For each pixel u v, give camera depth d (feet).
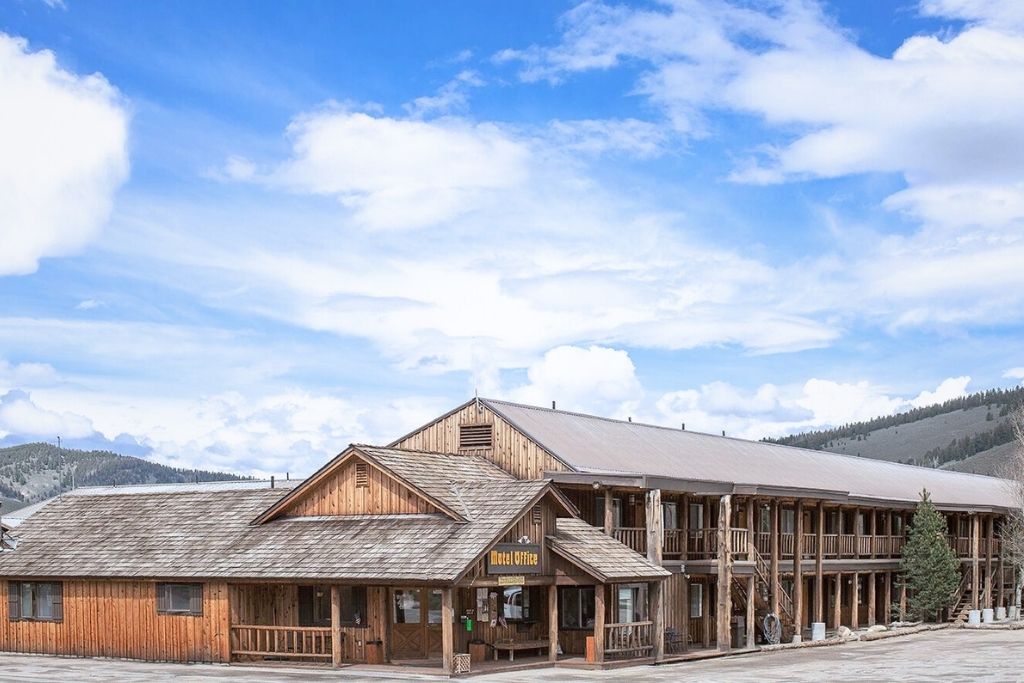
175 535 117.80
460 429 133.59
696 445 163.84
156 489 245.24
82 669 102.22
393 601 108.06
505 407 134.82
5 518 267.59
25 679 92.73
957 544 193.47
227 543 112.57
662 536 120.16
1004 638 150.00
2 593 121.39
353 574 98.84
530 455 127.03
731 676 95.86
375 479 109.70
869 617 170.71
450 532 100.73
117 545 118.93
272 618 111.65
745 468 159.33
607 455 132.87
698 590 133.08
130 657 112.68
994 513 194.70
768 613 136.77
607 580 102.78
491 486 107.04
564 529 111.75
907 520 194.39
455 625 106.22
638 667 105.29
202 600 109.40
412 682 90.48
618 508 129.29
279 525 113.60
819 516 150.10
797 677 94.79
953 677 94.73
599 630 103.40
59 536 124.36
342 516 111.24
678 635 120.88
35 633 118.93
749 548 131.34
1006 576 209.77
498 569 99.14
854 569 164.55
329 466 111.45
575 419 146.51
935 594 174.70
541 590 116.26
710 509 141.08
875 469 209.97
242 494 123.75
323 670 99.35
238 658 107.65
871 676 95.81
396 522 106.22
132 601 113.39
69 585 117.39
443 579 93.50
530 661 104.94
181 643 110.01
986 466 599.98
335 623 101.30
